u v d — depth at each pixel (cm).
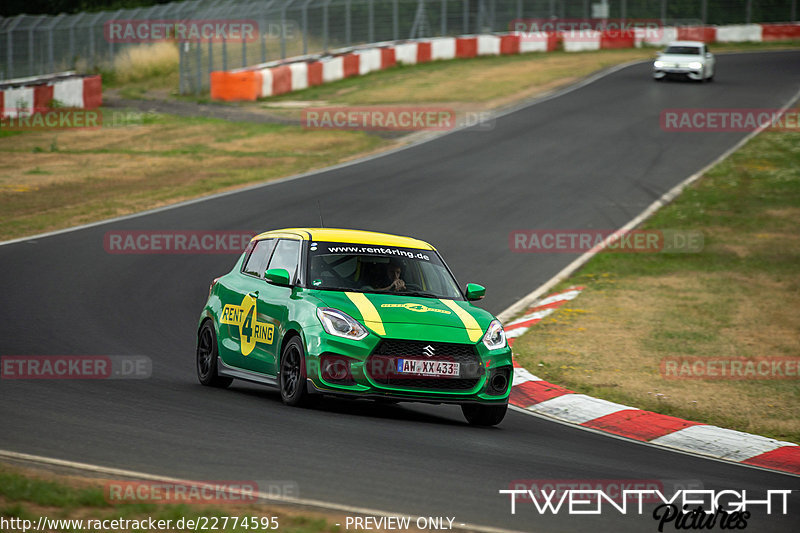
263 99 15788
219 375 3703
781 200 8969
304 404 3238
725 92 15412
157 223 7488
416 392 3119
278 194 8738
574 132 12312
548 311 5506
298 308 3259
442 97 15450
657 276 6519
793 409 3834
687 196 9088
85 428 2639
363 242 3597
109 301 5219
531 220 8031
